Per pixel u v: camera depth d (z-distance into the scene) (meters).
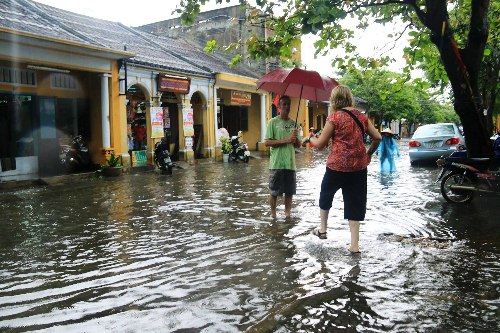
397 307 2.83
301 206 6.72
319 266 3.69
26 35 9.75
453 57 6.62
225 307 2.88
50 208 7.16
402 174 11.07
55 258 4.16
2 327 2.64
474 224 5.24
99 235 5.10
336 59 7.98
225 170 14.22
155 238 4.89
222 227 5.36
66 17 15.05
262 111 23.02
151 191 9.09
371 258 3.89
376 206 6.53
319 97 5.56
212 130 18.59
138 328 2.60
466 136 7.20
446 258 3.87
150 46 17.98
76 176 11.72
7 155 11.25
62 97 12.72
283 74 4.93
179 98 16.56
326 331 2.52
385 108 39.72
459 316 2.69
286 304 2.90
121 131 13.61
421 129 13.56
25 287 3.35
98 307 2.93
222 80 18.58
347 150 4.04
